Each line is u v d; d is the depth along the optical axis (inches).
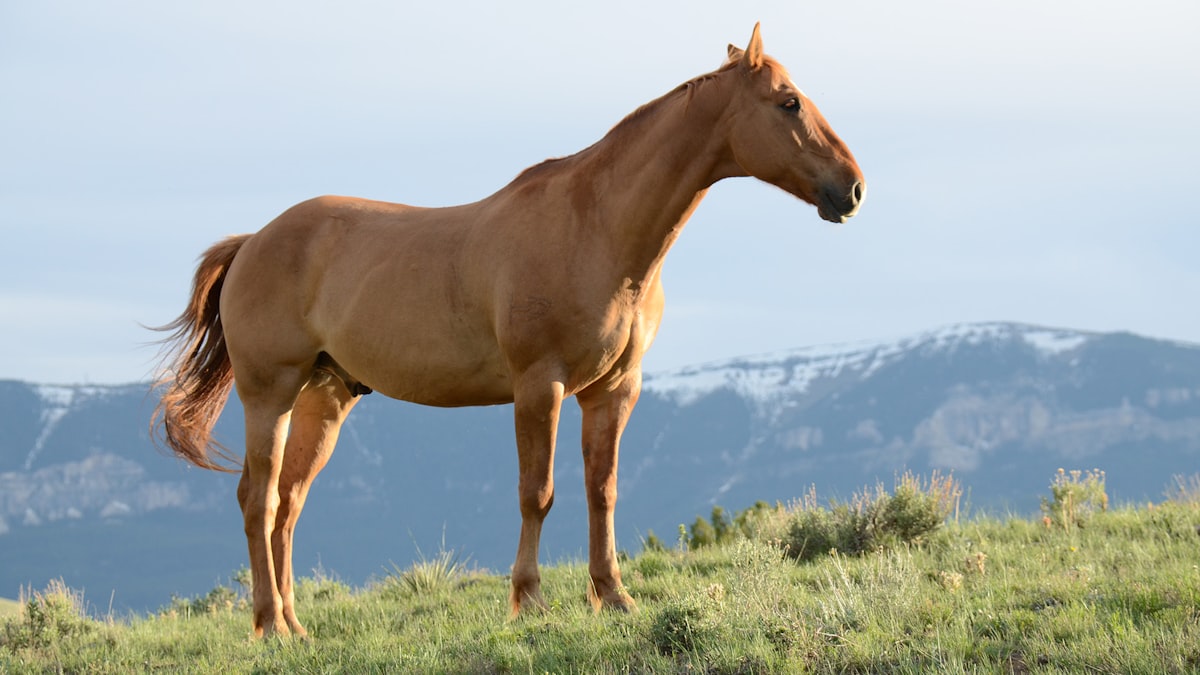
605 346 379.2
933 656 301.1
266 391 441.1
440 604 497.0
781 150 370.0
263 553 429.4
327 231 439.2
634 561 547.2
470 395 409.1
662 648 335.3
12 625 495.2
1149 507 600.4
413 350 406.9
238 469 481.1
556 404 377.7
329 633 450.0
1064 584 379.6
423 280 404.8
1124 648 295.0
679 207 380.2
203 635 466.0
